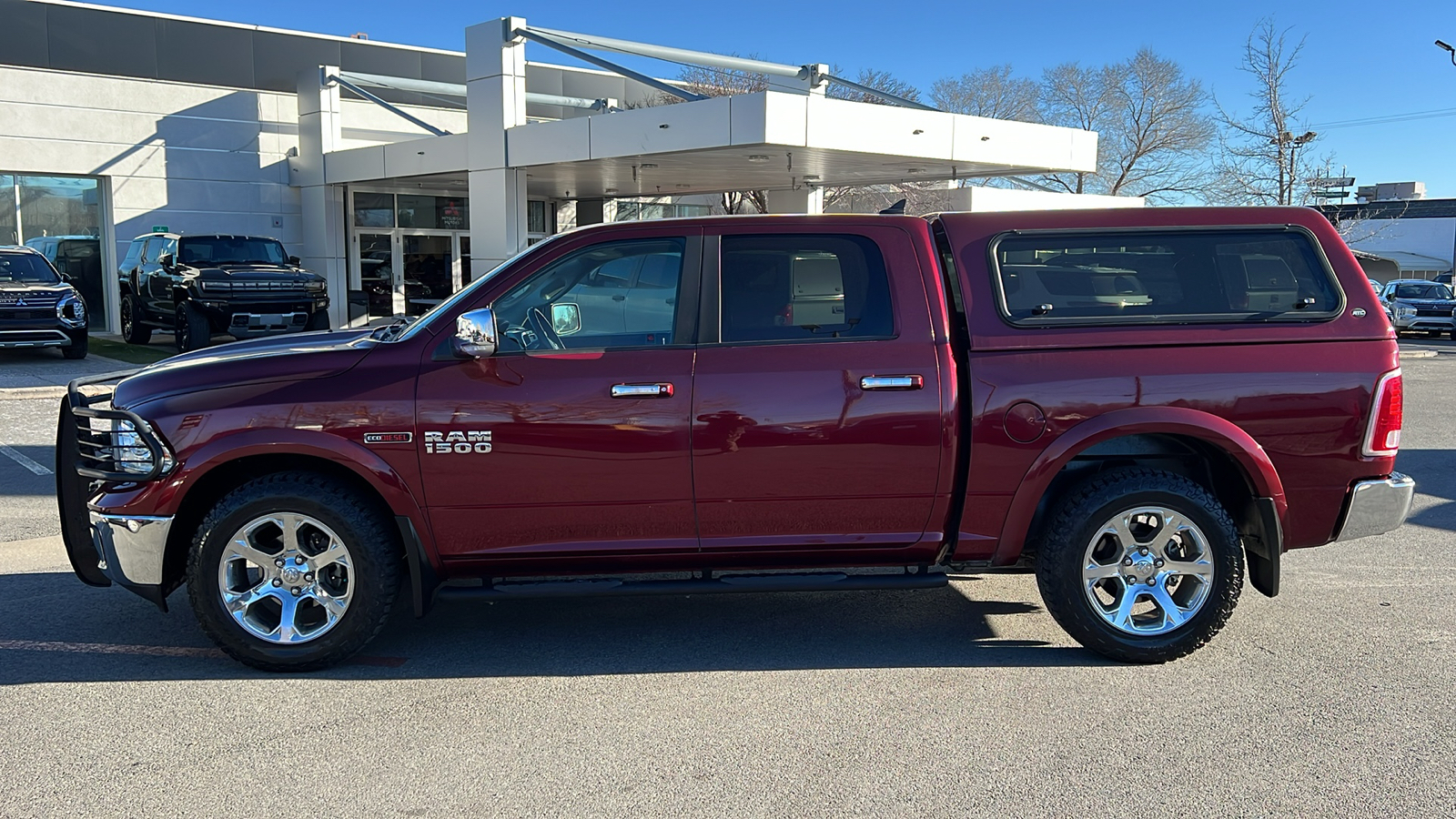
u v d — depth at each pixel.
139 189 22.81
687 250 4.45
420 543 4.37
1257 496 4.43
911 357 4.37
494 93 19.09
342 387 4.29
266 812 3.26
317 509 4.27
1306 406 4.38
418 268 27.06
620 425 4.29
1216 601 4.42
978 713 4.00
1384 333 4.44
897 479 4.40
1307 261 4.49
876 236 4.46
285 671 4.41
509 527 4.38
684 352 4.36
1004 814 3.23
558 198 29.23
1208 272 4.49
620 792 3.38
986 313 4.41
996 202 26.66
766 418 4.32
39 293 16.39
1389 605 5.32
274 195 24.70
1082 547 4.41
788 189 25.22
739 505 4.39
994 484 4.40
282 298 17.36
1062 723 3.91
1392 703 4.07
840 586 4.46
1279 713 3.98
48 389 13.43
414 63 26.66
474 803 3.32
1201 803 3.29
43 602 5.43
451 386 4.29
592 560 4.46
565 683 4.32
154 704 4.10
